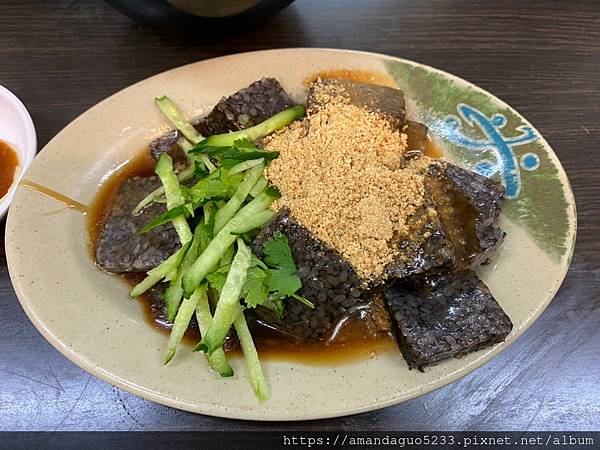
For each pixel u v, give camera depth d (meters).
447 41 0.35
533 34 0.35
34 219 0.25
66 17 0.36
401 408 0.23
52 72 0.33
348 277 0.22
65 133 0.28
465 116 0.29
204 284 0.23
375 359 0.22
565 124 0.31
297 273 0.22
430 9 0.37
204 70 0.30
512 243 0.24
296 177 0.25
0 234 0.27
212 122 0.29
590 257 0.26
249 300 0.22
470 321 0.22
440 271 0.22
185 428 0.22
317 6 0.37
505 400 0.23
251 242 0.24
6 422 0.22
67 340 0.22
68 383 0.23
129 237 0.25
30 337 0.24
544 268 0.24
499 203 0.25
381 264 0.22
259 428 0.22
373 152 0.25
